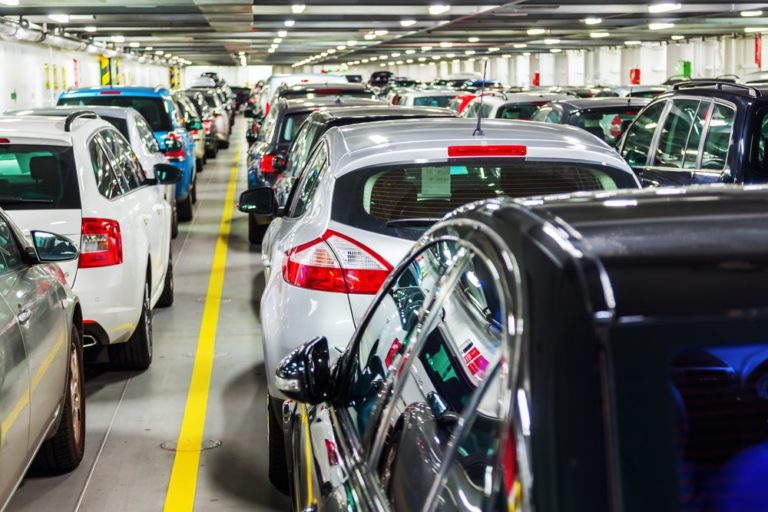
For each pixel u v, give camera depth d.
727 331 1.68
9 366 4.33
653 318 1.68
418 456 2.33
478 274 2.17
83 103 16.88
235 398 7.41
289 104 13.92
